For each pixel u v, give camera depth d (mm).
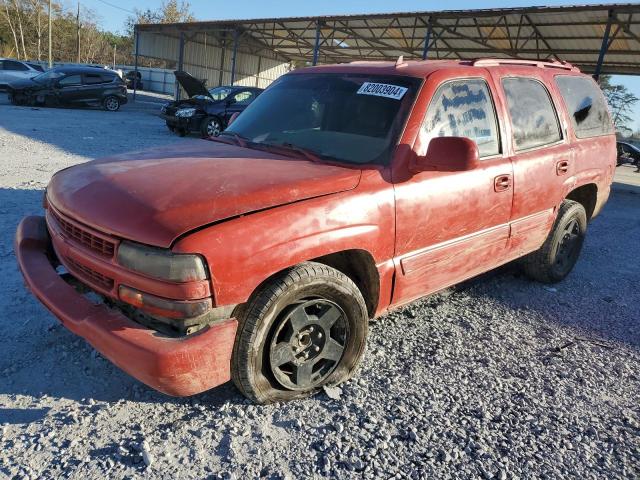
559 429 3004
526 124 4312
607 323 4516
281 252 2646
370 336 3900
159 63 66688
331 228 2855
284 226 2674
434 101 3539
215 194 2664
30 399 2865
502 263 4359
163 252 2416
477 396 3258
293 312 2820
